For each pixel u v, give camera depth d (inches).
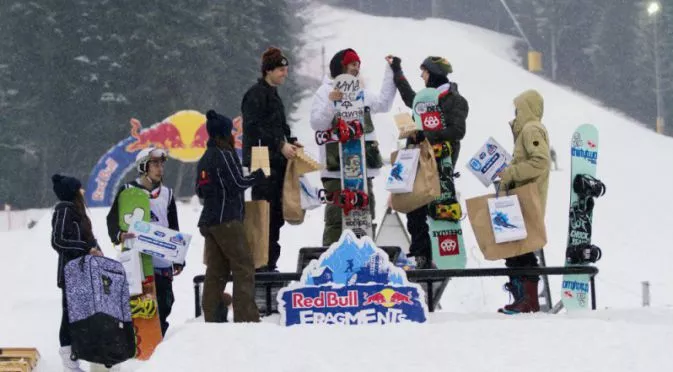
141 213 965.8
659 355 732.0
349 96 981.2
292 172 989.2
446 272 947.3
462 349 754.2
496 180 1117.1
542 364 724.7
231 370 727.1
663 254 3061.0
